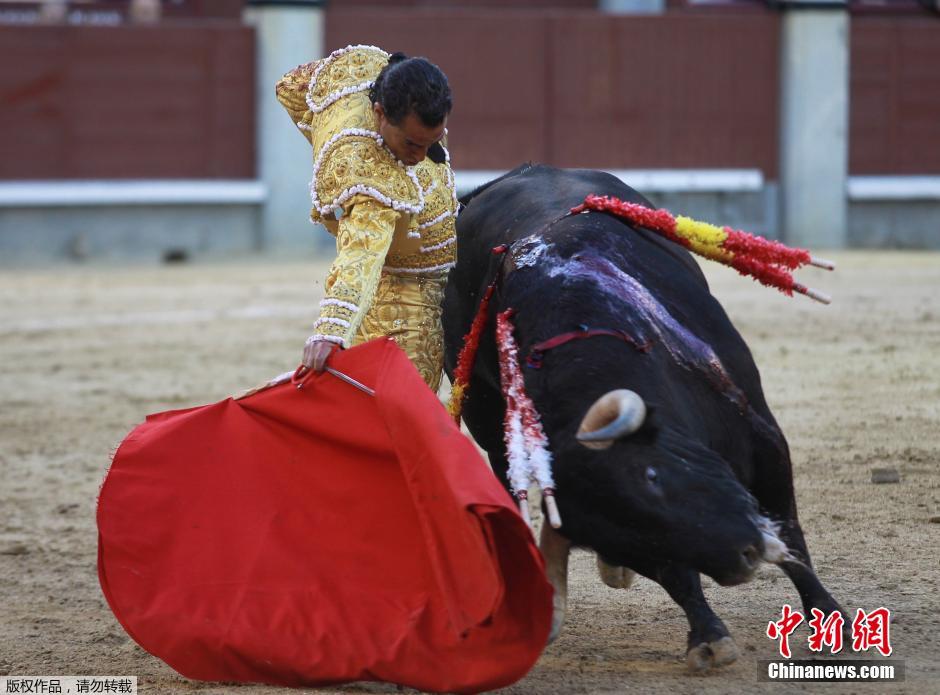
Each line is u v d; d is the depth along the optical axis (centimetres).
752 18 4106
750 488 919
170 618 891
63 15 4500
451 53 4016
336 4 4856
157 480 927
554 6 4834
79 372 2278
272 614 883
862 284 2995
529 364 855
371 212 914
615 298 879
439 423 854
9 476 1633
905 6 4397
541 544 851
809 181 4103
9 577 1240
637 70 4084
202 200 3959
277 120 3972
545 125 4062
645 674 911
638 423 738
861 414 1706
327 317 895
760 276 991
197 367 2273
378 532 892
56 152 3894
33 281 3450
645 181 4078
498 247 983
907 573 1123
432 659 837
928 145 4141
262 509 914
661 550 775
